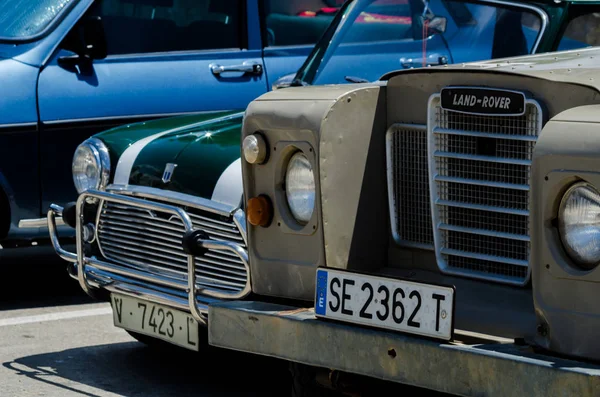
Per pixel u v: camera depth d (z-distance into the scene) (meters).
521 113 4.32
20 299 8.17
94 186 6.18
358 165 4.83
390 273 4.91
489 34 6.38
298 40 9.25
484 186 4.54
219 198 5.45
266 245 4.98
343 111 4.77
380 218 4.94
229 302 4.93
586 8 6.04
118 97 8.48
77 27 8.51
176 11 8.85
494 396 3.91
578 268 3.89
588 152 3.79
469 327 4.36
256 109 4.93
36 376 6.22
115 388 6.02
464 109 4.51
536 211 3.96
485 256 4.59
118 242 6.11
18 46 8.39
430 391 4.98
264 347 4.71
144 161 5.96
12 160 8.09
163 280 5.71
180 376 6.25
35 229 8.20
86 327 7.34
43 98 8.23
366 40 6.84
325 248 4.76
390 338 4.25
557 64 4.65
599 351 3.83
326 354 4.48
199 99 8.75
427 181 4.79
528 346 4.04
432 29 6.61
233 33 9.03
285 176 4.89
